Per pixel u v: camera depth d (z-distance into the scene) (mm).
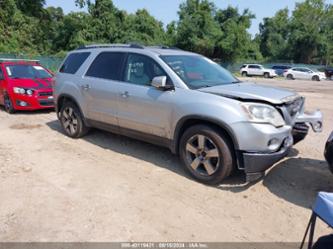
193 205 3725
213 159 4137
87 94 5652
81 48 6223
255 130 3762
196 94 4207
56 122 7789
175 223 3354
